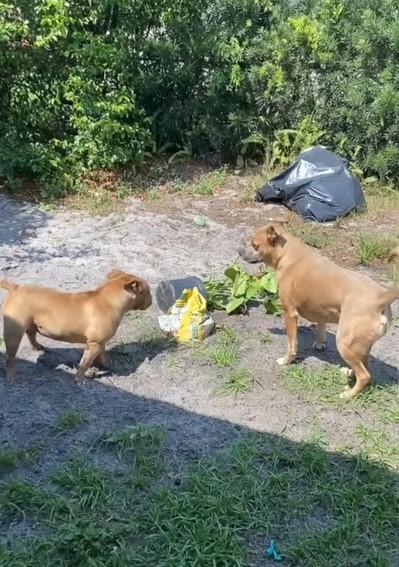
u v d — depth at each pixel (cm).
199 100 461
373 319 224
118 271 248
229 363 255
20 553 171
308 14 457
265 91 445
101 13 420
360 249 354
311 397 239
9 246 344
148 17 440
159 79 452
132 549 176
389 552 180
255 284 290
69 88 417
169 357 258
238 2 450
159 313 287
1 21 395
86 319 234
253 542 182
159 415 229
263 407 234
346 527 184
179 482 200
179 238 364
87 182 419
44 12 399
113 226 372
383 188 432
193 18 456
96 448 212
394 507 192
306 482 202
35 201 397
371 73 434
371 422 229
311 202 396
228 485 197
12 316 234
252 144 464
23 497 189
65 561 171
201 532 179
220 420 228
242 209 406
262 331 279
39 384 241
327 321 242
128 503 192
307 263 244
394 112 422
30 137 422
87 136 419
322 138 453
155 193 416
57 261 332
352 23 438
